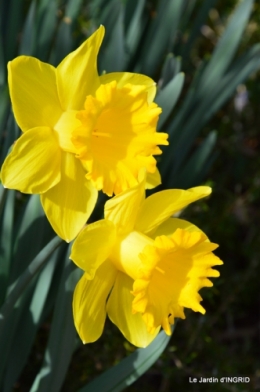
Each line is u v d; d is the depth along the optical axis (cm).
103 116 34
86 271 31
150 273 32
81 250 31
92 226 31
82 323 32
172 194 33
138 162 33
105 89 32
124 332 34
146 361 36
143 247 32
